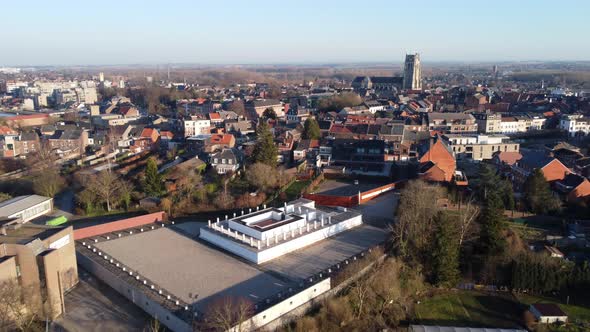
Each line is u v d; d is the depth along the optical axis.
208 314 66.50
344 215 106.31
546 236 94.25
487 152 169.62
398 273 81.44
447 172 139.00
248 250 87.19
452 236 84.62
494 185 109.94
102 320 70.62
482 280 84.00
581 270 81.31
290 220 97.88
